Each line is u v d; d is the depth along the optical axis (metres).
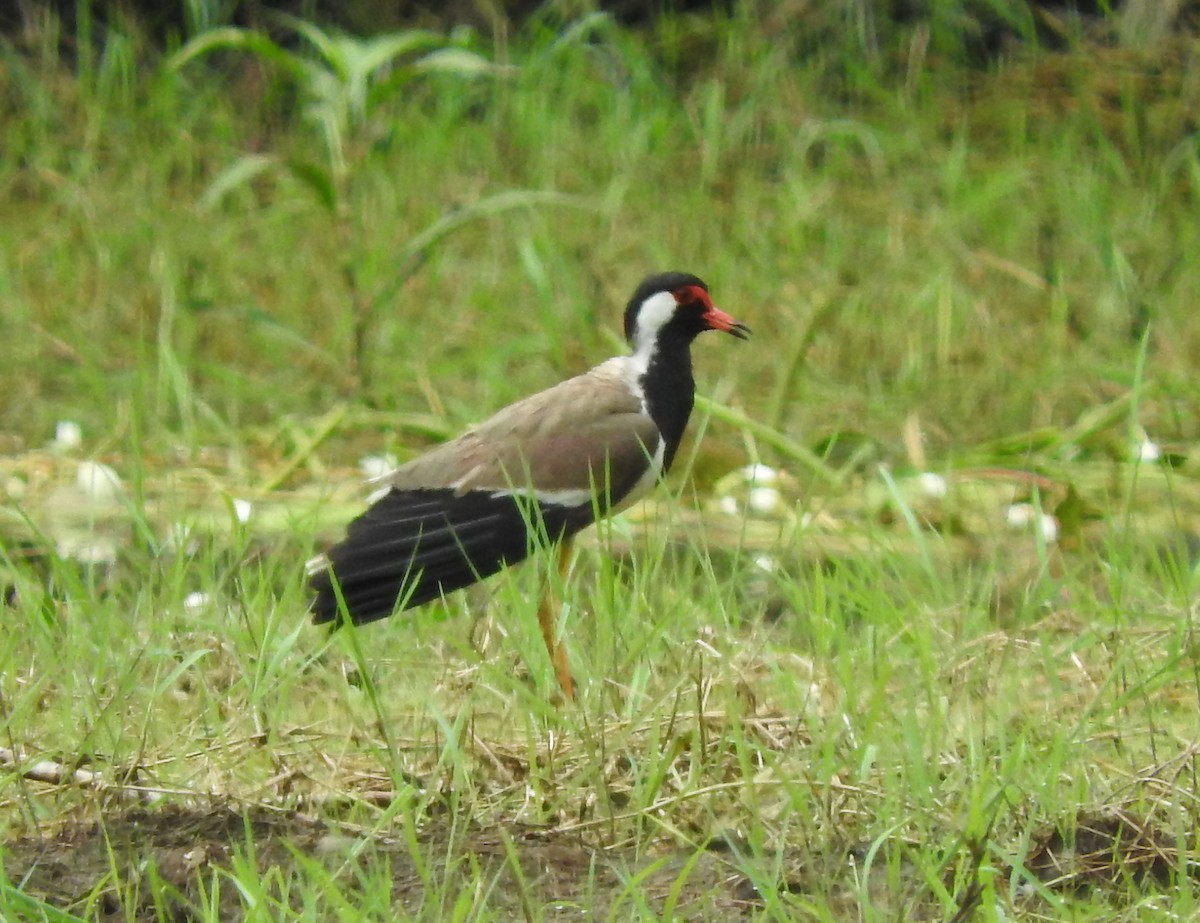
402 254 15.29
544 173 18.61
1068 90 20.50
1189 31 20.67
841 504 13.05
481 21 21.98
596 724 8.76
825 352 15.88
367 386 15.08
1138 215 18.14
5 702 9.12
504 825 8.05
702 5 22.84
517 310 16.61
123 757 8.66
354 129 15.85
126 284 16.97
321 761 8.70
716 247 17.45
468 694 9.29
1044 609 10.73
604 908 7.44
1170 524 12.52
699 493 13.31
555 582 9.65
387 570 9.98
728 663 8.81
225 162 19.48
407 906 7.44
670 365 11.10
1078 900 7.43
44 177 18.73
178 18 22.47
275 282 17.17
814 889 7.47
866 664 9.37
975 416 15.03
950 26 21.36
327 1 22.00
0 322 16.22
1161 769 8.12
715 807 8.15
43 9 22.22
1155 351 16.19
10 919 6.89
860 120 20.23
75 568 10.64
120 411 14.59
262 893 6.94
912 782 7.95
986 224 18.25
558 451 10.45
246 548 11.15
